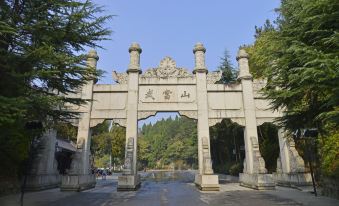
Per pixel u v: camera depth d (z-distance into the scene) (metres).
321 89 11.27
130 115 23.59
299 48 10.50
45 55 10.68
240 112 24.22
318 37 10.77
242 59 25.34
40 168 21.92
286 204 13.82
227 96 24.58
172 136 105.69
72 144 38.59
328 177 16.16
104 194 19.17
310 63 9.84
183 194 19.08
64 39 12.25
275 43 12.73
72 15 11.66
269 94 13.57
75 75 12.26
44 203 14.80
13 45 11.07
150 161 100.06
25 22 11.48
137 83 24.28
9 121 9.39
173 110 23.94
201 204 14.30
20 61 10.78
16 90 10.91
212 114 24.06
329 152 15.66
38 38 11.55
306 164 23.58
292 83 12.73
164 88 24.42
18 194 18.50
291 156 23.66
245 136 24.19
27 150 18.45
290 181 23.11
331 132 15.60
